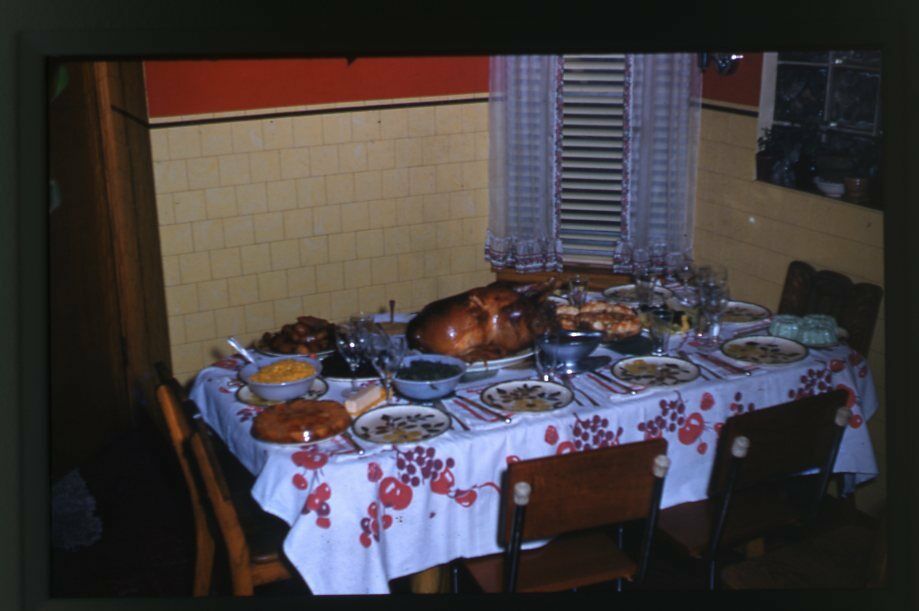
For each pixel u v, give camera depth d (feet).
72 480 12.44
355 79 13.67
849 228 11.32
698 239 14.03
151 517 11.64
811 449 7.95
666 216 14.08
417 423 8.04
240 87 12.93
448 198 14.80
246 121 13.10
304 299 14.23
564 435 8.16
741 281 13.17
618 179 14.29
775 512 8.79
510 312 9.23
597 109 14.08
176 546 11.03
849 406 9.37
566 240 14.92
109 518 11.62
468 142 14.66
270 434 7.77
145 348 13.76
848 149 11.72
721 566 9.86
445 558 7.95
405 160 14.35
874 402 9.76
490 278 15.24
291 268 14.01
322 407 8.14
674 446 8.71
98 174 12.97
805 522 8.49
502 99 14.34
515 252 14.99
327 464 7.43
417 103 14.15
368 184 14.23
